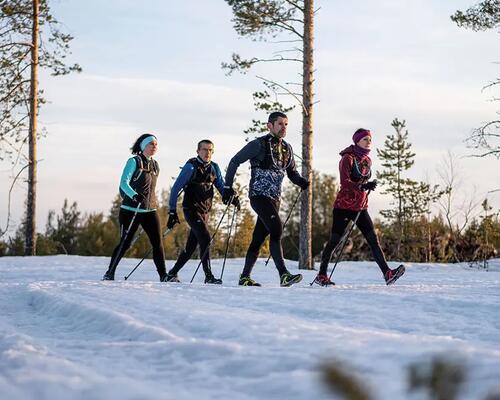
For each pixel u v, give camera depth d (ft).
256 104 51.47
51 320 16.60
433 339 10.57
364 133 27.20
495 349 10.08
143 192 29.12
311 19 50.65
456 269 52.85
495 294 21.57
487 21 58.49
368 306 18.01
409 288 24.21
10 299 21.25
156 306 16.51
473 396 6.60
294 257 141.69
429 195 95.86
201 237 28.53
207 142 28.78
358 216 27.12
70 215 126.52
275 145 26.30
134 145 29.50
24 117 61.41
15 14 61.26
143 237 108.47
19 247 107.34
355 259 79.56
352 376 3.64
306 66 50.78
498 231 73.31
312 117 50.90
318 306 17.81
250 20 49.39
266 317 14.02
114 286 23.58
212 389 7.95
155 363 9.75
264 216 25.98
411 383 3.82
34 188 61.87
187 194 28.89
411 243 83.05
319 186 145.48
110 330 13.96
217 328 12.73
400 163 96.58
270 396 7.48
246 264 26.61
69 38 62.23
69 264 46.75
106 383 7.45
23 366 8.91
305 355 9.11
